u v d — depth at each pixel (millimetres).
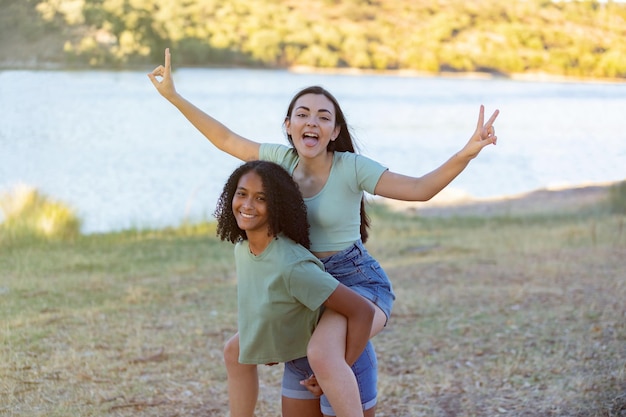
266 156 3469
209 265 8445
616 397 4312
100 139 27766
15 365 4918
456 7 96500
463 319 6078
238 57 84438
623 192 14508
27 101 39812
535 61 88250
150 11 70125
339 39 91312
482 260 8508
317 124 3199
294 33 89312
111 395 4496
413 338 5625
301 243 3107
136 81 55688
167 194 16703
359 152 3525
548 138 32469
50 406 4301
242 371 3359
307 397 3303
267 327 3098
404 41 94438
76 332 5684
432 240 10188
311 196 3225
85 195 16266
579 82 75750
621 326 5711
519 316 6113
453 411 4324
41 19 59062
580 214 13172
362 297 3033
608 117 43219
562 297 6668
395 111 45906
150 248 9570
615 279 7293
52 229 10344
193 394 4566
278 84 65375
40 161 21734
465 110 47438
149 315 6230
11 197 10977
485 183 20266
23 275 7711
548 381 4684
